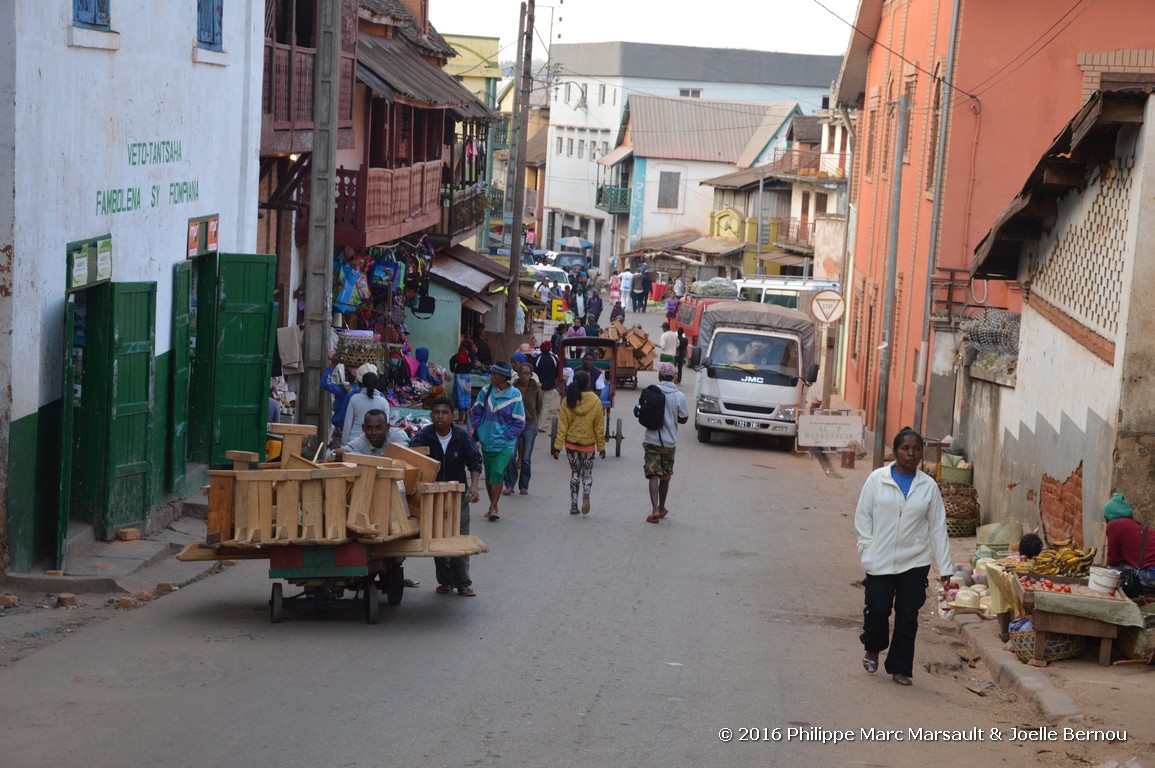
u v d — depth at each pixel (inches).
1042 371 629.3
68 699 314.2
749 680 382.0
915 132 1184.2
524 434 797.9
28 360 443.5
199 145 629.9
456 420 1061.1
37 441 456.8
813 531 746.2
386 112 1067.3
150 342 544.4
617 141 3912.4
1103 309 522.9
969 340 816.3
